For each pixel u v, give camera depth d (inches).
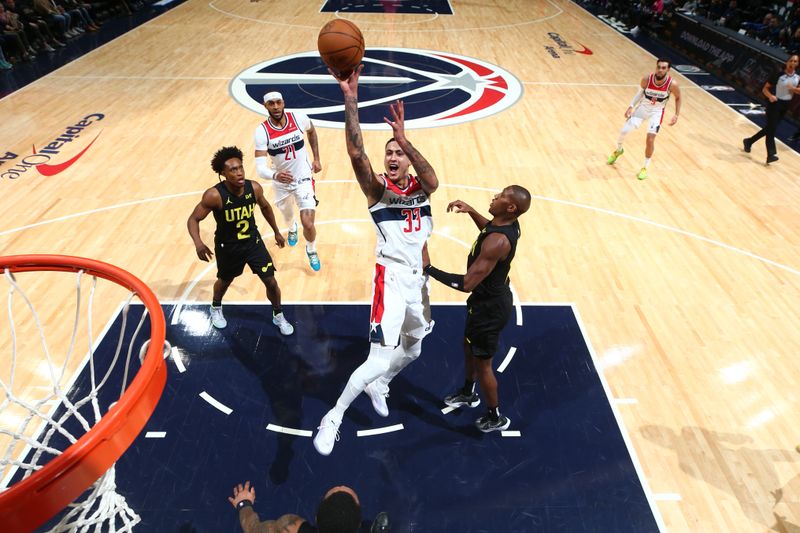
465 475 146.3
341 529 96.5
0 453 143.6
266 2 714.8
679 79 472.1
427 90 427.2
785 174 312.8
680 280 223.8
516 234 133.0
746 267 232.8
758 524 135.9
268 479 143.6
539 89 434.0
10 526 69.3
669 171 311.7
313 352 183.9
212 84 426.6
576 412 165.2
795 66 300.4
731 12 558.3
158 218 254.5
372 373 134.3
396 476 145.5
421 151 324.8
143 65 466.3
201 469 145.4
